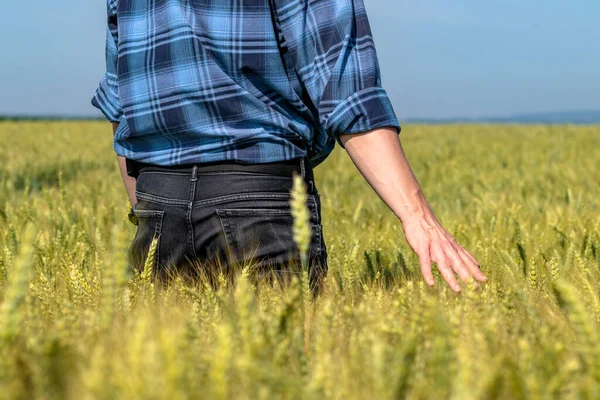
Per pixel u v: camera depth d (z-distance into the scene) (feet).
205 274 7.63
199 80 7.36
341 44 7.06
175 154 7.52
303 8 7.25
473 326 5.20
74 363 4.00
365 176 6.86
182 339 4.05
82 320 5.28
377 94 6.84
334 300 6.65
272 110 7.38
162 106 7.49
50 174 29.86
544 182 25.12
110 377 3.67
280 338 4.47
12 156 40.27
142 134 7.67
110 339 4.53
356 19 7.18
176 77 7.45
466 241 11.60
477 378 3.90
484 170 32.07
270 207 7.37
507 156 42.70
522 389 3.72
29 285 6.64
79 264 8.22
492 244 10.25
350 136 6.84
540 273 8.11
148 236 7.79
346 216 15.80
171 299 6.35
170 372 3.34
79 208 15.23
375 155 6.74
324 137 7.97
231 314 4.73
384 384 3.71
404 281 7.40
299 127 7.50
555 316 5.82
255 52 7.32
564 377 3.73
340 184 26.25
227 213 7.36
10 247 9.09
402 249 9.71
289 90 7.41
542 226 13.87
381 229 14.29
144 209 7.80
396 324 4.83
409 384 3.84
